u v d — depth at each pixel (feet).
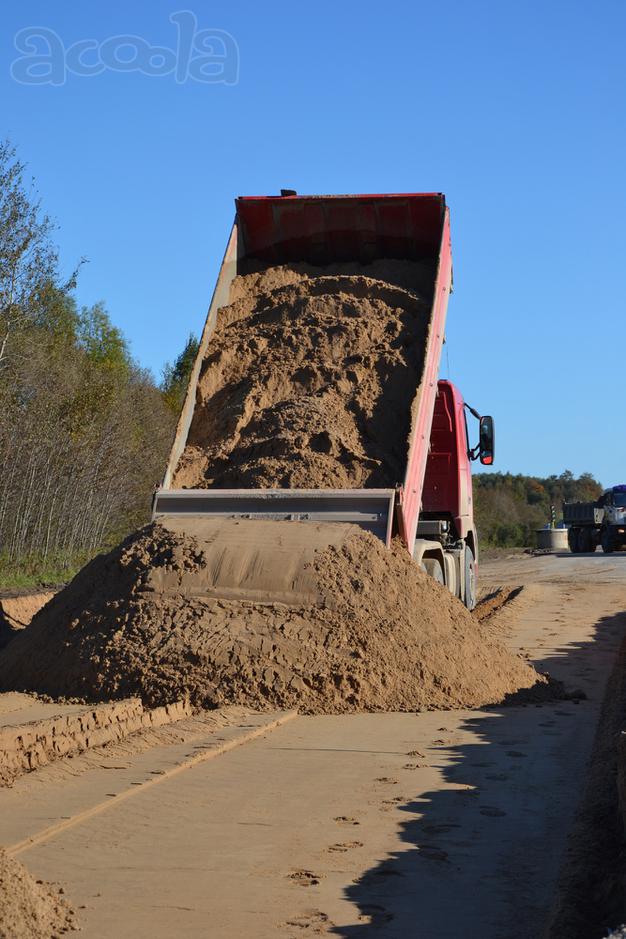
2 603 55.01
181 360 166.61
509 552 177.17
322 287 45.06
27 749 22.98
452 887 15.70
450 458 52.85
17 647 34.78
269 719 27.99
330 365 41.81
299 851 17.24
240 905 14.83
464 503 53.83
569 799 20.59
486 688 32.04
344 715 29.30
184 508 37.45
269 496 36.55
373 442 39.45
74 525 94.89
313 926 14.15
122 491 108.88
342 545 34.04
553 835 18.25
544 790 21.27
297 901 15.03
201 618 31.81
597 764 22.99
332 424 39.34
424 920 14.43
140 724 26.73
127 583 34.04
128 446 111.04
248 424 40.73
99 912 14.44
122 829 18.20
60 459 90.63
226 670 30.17
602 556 126.62
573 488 428.15
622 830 17.71
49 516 89.20
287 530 34.96
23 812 18.94
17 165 71.97
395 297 44.09
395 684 30.68
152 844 17.44
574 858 16.63
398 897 15.26
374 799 20.45
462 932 14.02
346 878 16.01
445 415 52.90
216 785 21.35
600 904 14.80
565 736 26.71
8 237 71.36
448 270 45.75
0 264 71.46
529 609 66.23
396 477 37.70
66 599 35.58
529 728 27.76
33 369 85.66
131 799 20.13
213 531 35.32
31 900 13.58
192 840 17.70
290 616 31.68
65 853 16.89
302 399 40.68
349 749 24.90
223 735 25.90
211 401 42.01
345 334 42.73
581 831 18.03
